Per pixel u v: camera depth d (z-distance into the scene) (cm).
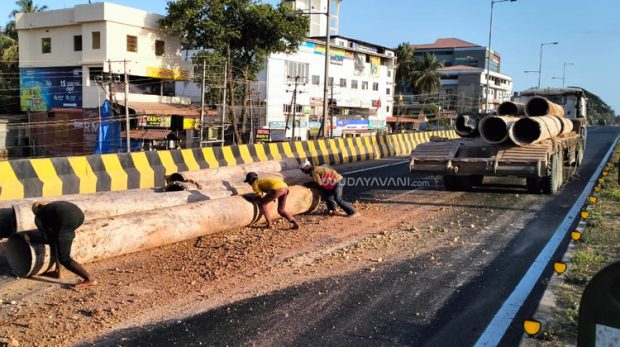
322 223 960
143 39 3281
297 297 579
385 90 6444
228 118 3288
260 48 3338
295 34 3341
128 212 838
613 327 238
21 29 3472
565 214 1049
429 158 1254
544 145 1198
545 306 532
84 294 585
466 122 1364
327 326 502
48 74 3438
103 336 477
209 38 3136
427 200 1225
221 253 749
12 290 597
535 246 798
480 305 557
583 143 2089
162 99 3397
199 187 997
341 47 5438
